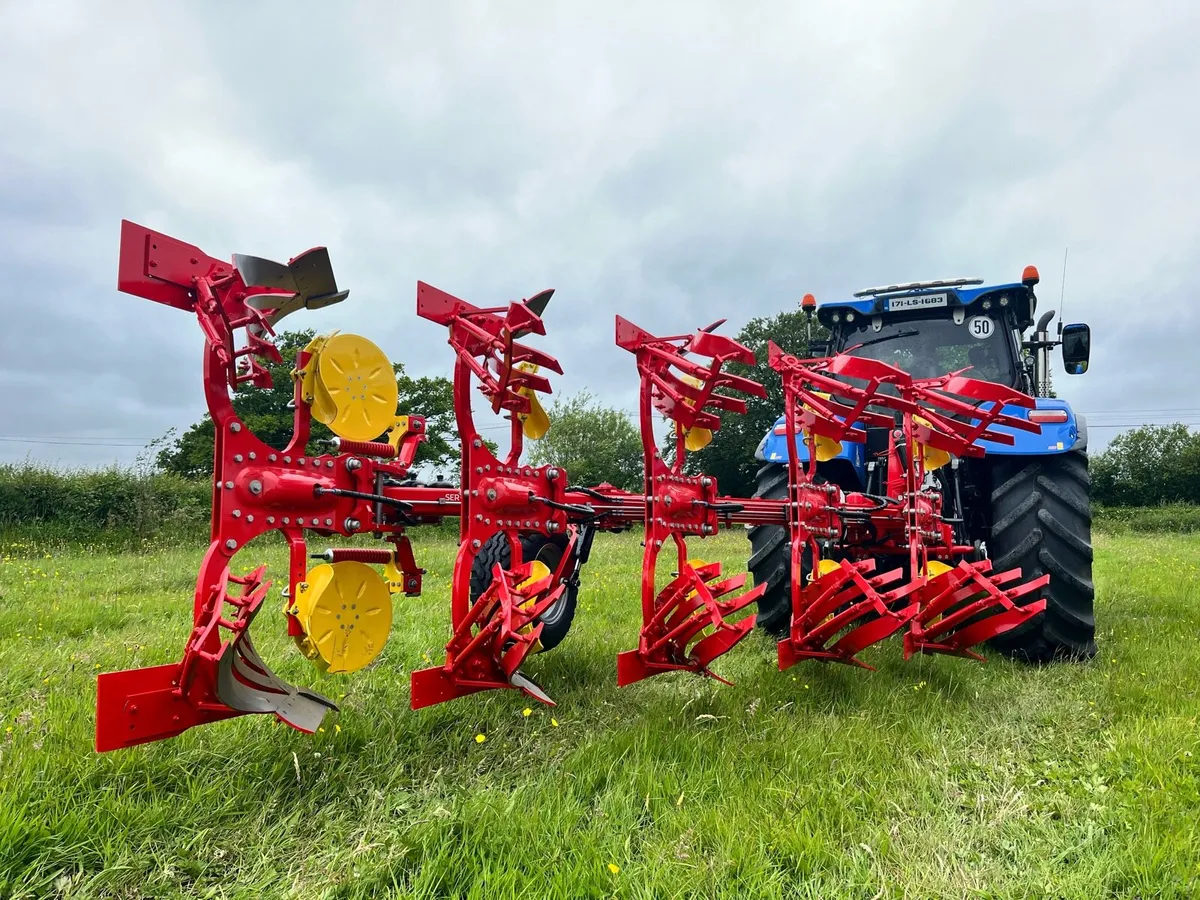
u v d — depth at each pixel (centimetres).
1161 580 806
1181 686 355
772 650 434
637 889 184
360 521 269
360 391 266
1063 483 415
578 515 334
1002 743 292
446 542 1244
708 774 249
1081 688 360
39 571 779
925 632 364
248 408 2092
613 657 399
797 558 349
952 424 351
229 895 184
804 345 3269
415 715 293
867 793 242
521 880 188
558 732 292
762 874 191
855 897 188
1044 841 215
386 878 189
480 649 272
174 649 399
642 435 321
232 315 233
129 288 216
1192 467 3822
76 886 184
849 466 520
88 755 236
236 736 258
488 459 296
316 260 241
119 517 1331
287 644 406
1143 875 195
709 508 340
